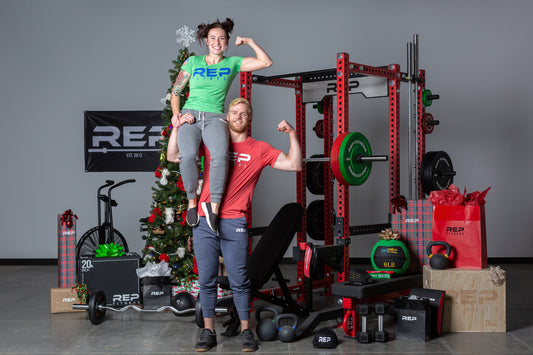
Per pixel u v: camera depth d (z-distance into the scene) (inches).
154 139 324.5
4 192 326.3
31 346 161.0
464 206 175.9
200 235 155.1
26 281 271.9
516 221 318.0
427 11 322.0
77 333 175.8
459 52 320.5
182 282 207.0
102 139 324.8
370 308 162.1
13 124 326.3
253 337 157.2
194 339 168.2
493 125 319.9
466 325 171.9
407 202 201.6
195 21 327.0
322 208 241.9
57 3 326.3
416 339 163.2
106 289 204.2
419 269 199.3
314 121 327.9
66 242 211.0
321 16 326.0
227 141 150.2
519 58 318.7
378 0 323.6
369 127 324.5
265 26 327.9
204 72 151.6
